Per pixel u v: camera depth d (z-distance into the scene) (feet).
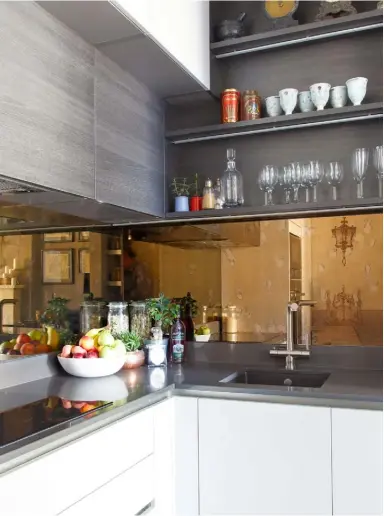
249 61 9.09
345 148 8.35
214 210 8.48
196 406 6.82
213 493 6.66
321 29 8.21
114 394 6.33
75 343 8.46
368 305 8.20
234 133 8.69
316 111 7.88
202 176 9.18
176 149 9.34
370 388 6.57
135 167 7.84
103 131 7.01
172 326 8.98
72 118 6.34
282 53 8.89
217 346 9.05
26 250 7.63
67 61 6.30
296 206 8.02
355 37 8.45
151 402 6.47
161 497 6.56
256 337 8.83
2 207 7.14
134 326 9.15
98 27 6.41
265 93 8.96
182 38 7.64
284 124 8.28
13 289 7.32
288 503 6.31
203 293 9.17
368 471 5.99
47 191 6.12
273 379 8.20
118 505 5.66
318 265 8.48
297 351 8.32
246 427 6.54
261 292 8.81
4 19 5.28
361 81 7.80
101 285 9.06
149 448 6.32
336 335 8.38
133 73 7.83
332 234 8.41
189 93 8.64
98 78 6.96
